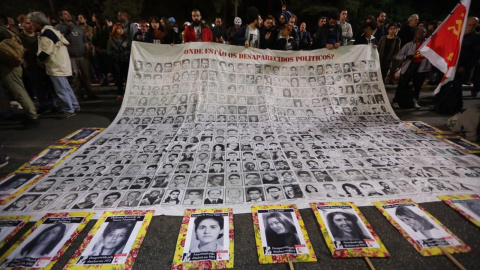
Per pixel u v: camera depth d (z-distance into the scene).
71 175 2.38
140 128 3.51
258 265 1.50
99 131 3.54
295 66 4.26
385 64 5.24
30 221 1.81
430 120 3.99
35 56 4.08
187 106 3.94
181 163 2.59
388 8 10.85
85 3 10.80
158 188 2.18
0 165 2.56
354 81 4.22
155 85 4.14
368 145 3.02
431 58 3.43
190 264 1.50
